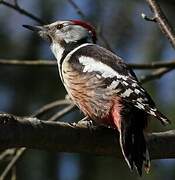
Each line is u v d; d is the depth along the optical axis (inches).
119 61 426.0
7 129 340.2
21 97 600.1
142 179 592.7
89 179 589.3
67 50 466.9
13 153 483.8
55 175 583.2
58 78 604.4
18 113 596.1
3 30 627.8
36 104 598.5
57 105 491.5
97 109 410.3
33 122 347.3
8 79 601.0
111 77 411.2
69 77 430.6
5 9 639.8
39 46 626.2
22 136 343.6
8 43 621.9
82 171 589.3
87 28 477.4
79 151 370.0
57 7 659.4
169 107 621.9
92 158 592.7
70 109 493.7
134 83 403.2
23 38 626.2
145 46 678.5
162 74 509.4
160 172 594.6
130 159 371.6
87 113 421.4
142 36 679.7
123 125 386.3
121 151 382.9
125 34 674.8
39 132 347.9
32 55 623.5
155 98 626.2
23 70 602.2
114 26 673.6
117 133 384.5
